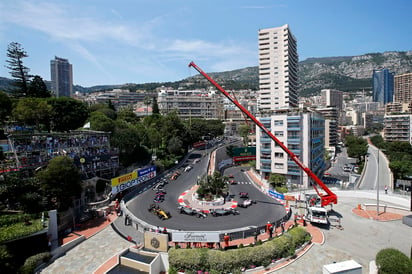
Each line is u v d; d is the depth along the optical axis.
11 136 47.72
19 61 90.62
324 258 33.53
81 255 35.25
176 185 72.19
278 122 77.81
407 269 24.47
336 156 169.88
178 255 30.62
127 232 42.59
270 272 30.25
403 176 91.38
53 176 43.53
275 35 156.50
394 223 46.19
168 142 105.94
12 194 41.97
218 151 126.69
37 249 35.66
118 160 66.44
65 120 81.69
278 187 68.50
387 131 170.00
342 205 56.38
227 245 34.50
